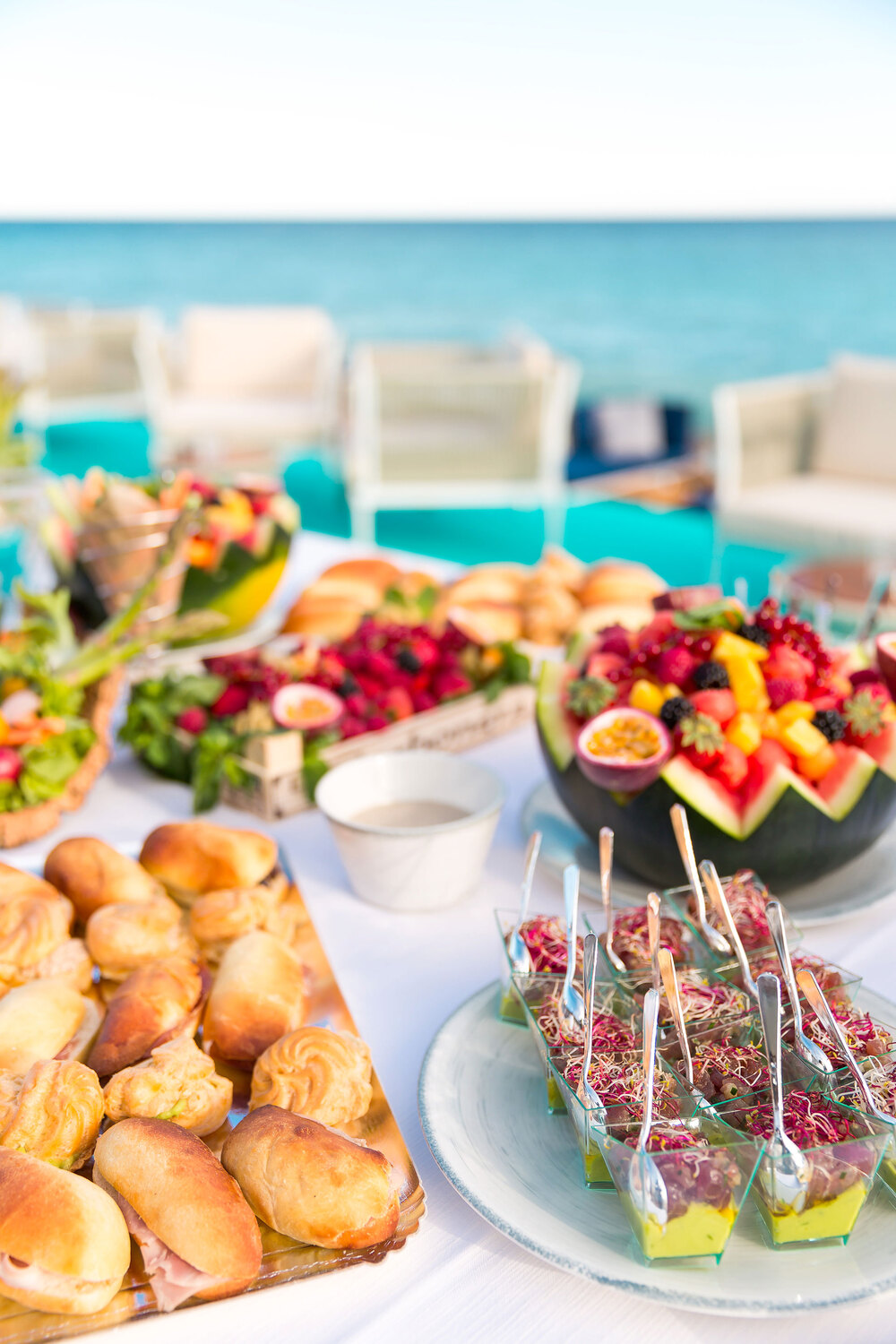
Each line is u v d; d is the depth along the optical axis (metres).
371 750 1.30
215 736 1.26
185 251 29.22
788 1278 0.62
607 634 1.17
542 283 22.38
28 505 2.45
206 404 5.72
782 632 1.05
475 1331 0.62
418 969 0.97
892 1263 0.63
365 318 21.08
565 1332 0.62
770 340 17.20
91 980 0.90
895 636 1.15
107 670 1.34
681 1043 0.71
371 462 4.78
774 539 3.76
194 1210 0.63
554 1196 0.68
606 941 0.84
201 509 1.60
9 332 7.61
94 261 28.47
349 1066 0.75
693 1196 0.61
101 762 1.29
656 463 7.80
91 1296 0.61
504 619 1.67
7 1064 0.77
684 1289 0.61
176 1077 0.73
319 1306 0.63
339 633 1.67
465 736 1.42
